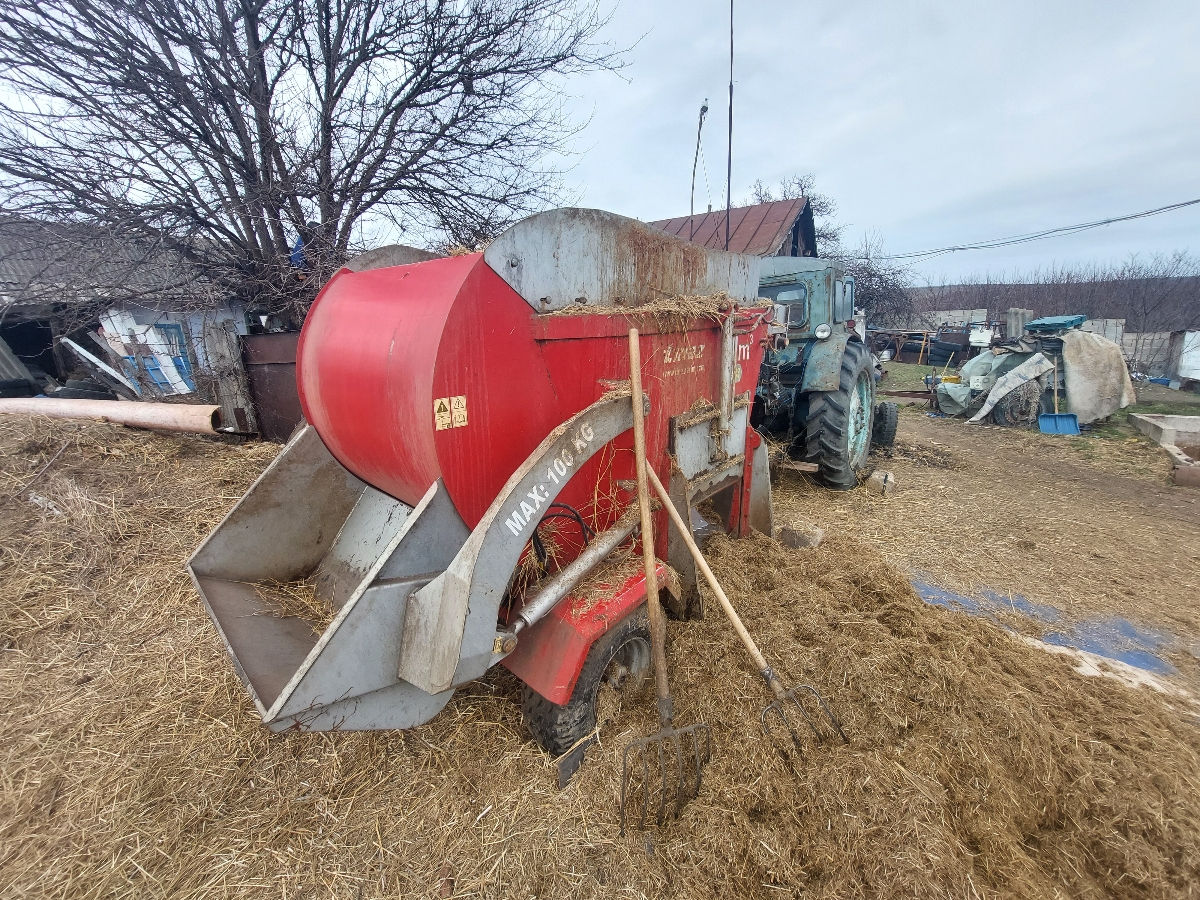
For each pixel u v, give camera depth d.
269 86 6.13
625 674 2.39
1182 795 2.11
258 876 1.75
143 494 3.92
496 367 2.05
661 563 2.50
